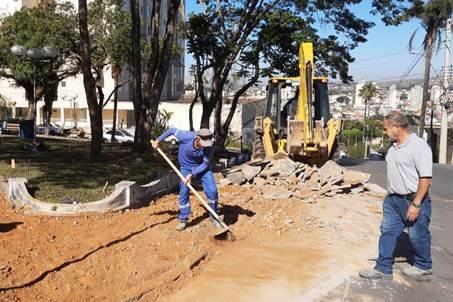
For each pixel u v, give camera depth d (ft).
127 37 100.12
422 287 18.89
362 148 181.37
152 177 36.96
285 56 66.74
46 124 128.88
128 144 67.77
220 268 20.33
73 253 20.70
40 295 16.92
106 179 35.17
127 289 17.75
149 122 50.96
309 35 67.72
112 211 27.22
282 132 46.42
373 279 19.48
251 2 63.05
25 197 27.12
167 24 49.47
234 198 32.07
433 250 23.95
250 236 24.64
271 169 38.06
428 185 18.22
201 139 23.89
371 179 49.65
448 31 103.65
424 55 109.81
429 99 139.74
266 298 17.56
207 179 24.71
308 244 23.76
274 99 48.57
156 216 26.78
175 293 17.79
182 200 24.32
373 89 238.89
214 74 64.90
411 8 100.48
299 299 17.54
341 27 74.49
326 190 35.17
